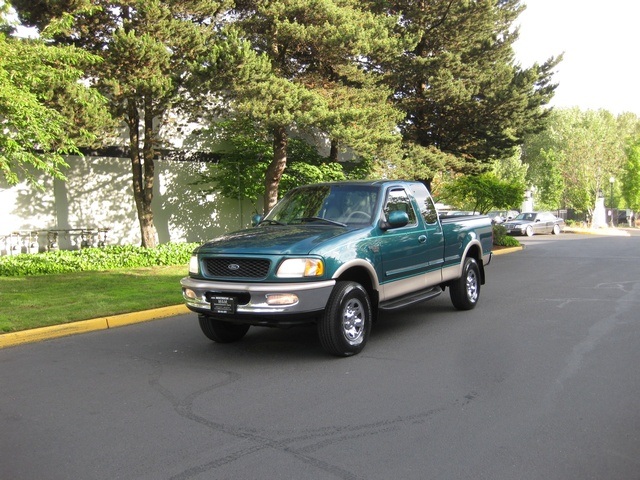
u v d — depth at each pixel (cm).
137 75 1373
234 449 421
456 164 2269
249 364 657
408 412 491
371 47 1681
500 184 2583
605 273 1505
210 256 662
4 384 602
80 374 634
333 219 748
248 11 1673
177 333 842
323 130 1598
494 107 2181
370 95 1748
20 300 1035
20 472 391
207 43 1483
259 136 1986
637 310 959
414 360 658
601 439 431
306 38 1573
